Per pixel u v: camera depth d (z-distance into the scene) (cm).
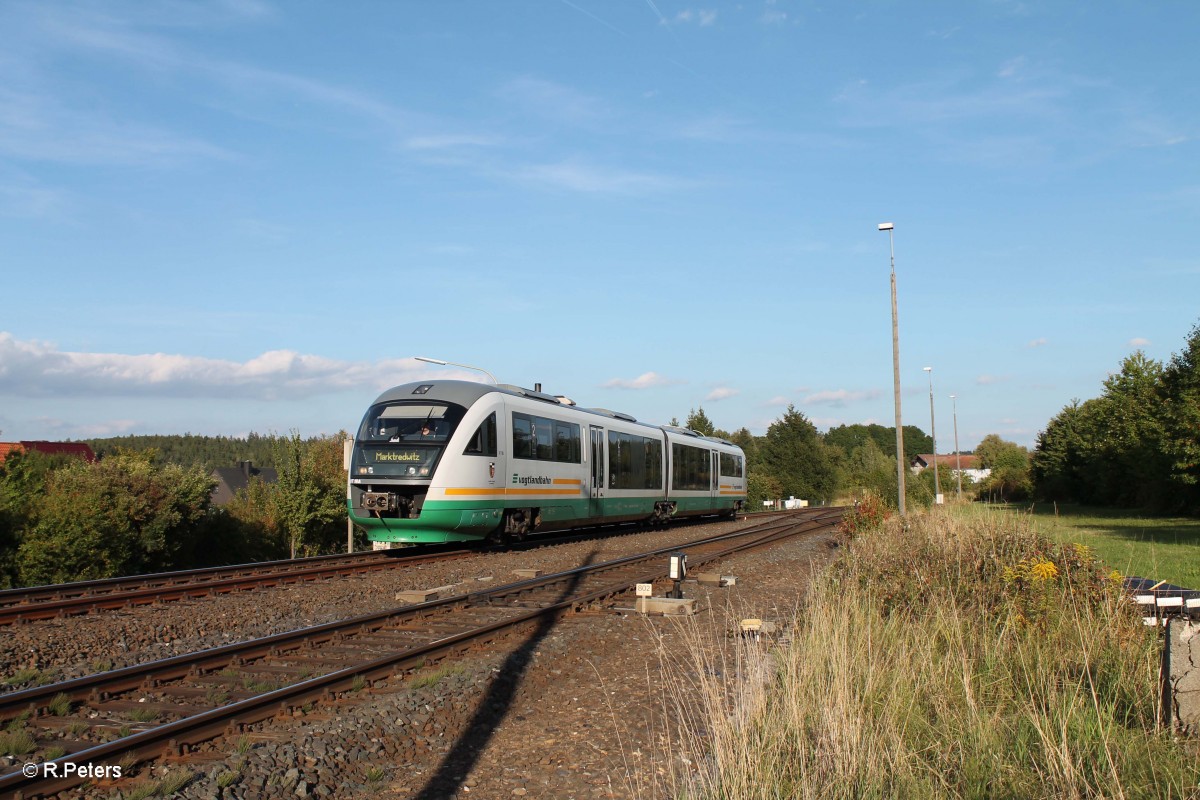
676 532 3005
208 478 3141
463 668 893
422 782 609
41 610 1164
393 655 879
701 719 739
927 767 550
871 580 1067
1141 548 1981
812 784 517
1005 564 975
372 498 1906
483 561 1878
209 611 1227
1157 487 4128
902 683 689
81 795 536
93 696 743
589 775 621
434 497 1891
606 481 2619
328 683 777
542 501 2244
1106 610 816
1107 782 506
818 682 664
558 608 1230
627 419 2964
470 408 1997
